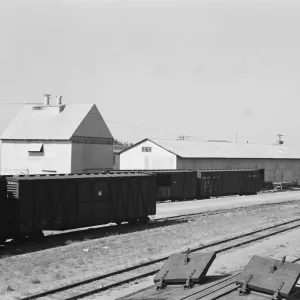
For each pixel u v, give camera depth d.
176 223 29.52
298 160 84.06
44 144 55.53
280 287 8.95
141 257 18.81
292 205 44.06
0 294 13.16
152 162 63.44
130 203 26.80
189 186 48.94
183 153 61.72
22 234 20.59
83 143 55.91
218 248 21.19
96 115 58.34
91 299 12.84
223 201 48.62
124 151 66.62
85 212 23.62
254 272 9.53
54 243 21.64
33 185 20.83
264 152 79.56
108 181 25.16
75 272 16.09
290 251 20.80
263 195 59.88
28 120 59.16
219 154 67.81
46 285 14.26
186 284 9.70
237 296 8.94
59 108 58.62
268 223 30.33
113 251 19.92
